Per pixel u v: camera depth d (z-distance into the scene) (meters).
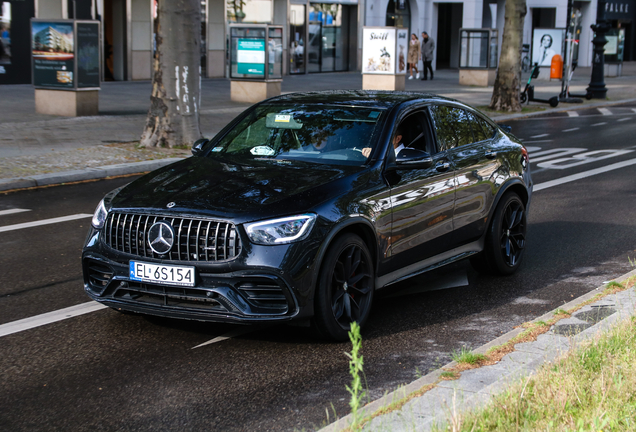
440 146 6.27
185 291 4.83
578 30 27.50
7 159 12.80
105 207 5.23
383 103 6.11
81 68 18.23
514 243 7.14
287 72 35.19
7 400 4.23
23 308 5.87
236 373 4.63
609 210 10.15
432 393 3.95
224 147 6.16
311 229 4.80
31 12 25.81
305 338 5.23
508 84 23.58
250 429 3.88
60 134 15.70
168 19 14.29
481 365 4.39
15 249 7.73
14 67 25.69
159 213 4.89
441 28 48.78
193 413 4.07
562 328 5.02
